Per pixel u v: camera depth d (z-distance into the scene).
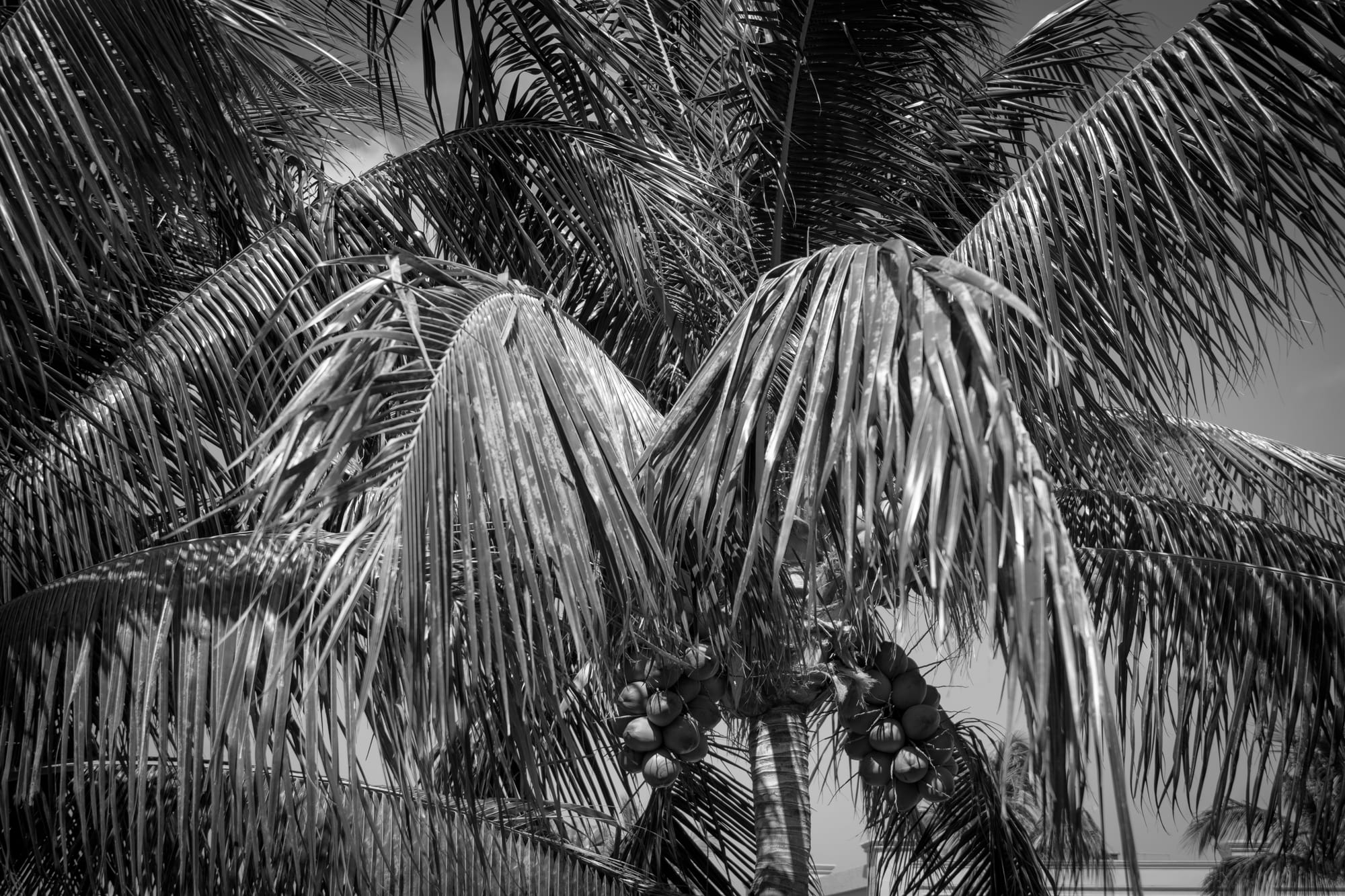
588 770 4.47
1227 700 4.62
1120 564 4.91
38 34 2.94
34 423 3.65
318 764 3.78
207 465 4.32
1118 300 3.37
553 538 2.36
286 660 2.57
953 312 1.82
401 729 3.12
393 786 3.49
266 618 3.08
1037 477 1.52
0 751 3.44
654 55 4.68
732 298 4.42
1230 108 3.44
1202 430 5.78
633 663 3.63
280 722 2.78
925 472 1.63
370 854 3.76
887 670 3.87
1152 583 4.84
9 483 4.13
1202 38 3.38
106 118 3.04
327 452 2.15
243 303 4.18
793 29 4.52
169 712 3.47
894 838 6.28
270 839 2.88
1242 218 3.36
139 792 3.00
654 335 5.00
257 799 3.41
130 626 3.21
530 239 4.55
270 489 2.16
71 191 2.96
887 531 2.68
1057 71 5.47
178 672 3.07
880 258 2.10
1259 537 4.98
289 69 3.62
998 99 5.45
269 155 4.27
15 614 3.55
